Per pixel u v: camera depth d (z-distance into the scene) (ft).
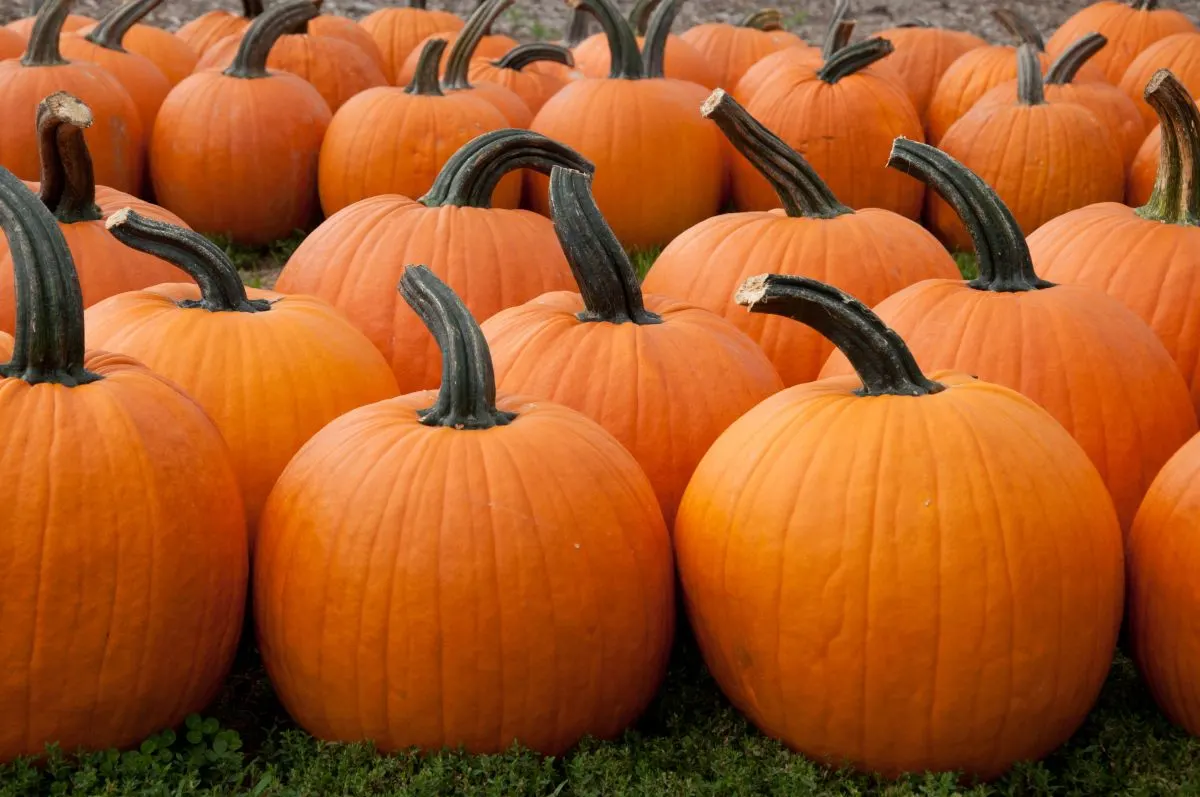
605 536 9.88
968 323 12.66
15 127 21.59
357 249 15.70
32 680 9.43
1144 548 10.53
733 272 15.28
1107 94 24.98
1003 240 12.98
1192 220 15.11
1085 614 9.73
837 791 9.86
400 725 9.83
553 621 9.63
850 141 22.53
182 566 9.78
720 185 23.38
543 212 23.54
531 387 12.04
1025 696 9.64
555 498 9.76
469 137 21.59
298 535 9.95
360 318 15.49
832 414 10.00
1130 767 10.28
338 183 22.12
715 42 29.73
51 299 9.64
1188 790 9.75
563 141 22.12
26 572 9.22
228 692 11.47
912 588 9.34
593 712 10.11
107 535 9.42
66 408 9.55
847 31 25.53
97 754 9.87
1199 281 14.57
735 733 10.61
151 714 10.06
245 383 11.87
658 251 22.63
